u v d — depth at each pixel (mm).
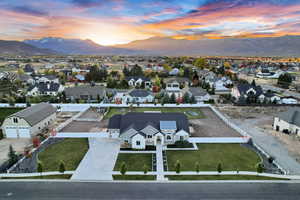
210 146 32688
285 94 73688
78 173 24594
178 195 20547
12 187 21688
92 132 38438
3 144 33625
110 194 20641
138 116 36250
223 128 40844
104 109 53531
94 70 105062
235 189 21547
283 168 26156
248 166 26594
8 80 83812
